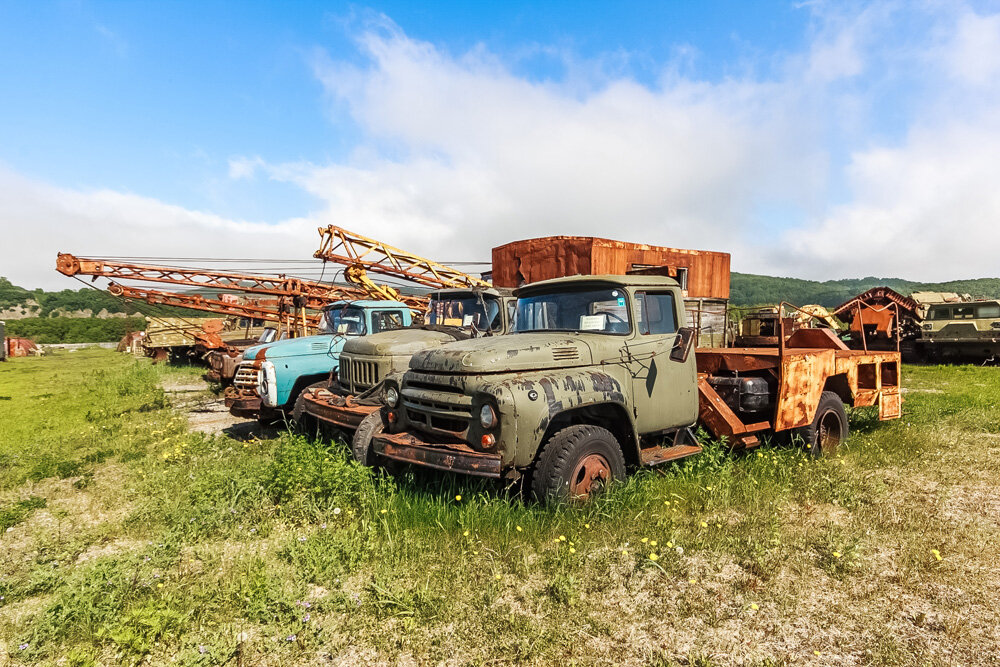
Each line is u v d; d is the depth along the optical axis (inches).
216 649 113.7
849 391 281.1
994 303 792.9
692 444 226.8
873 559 151.0
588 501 175.2
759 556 149.9
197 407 479.8
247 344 652.1
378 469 221.9
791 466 221.3
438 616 125.8
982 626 119.4
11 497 228.7
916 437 277.7
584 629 120.3
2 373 928.9
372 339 279.1
